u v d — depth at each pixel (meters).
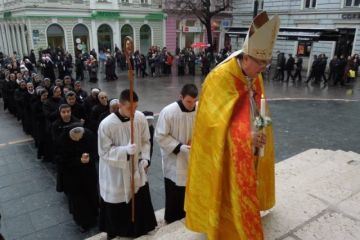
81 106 7.57
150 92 16.06
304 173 3.99
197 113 2.24
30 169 7.11
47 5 26.41
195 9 26.78
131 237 4.16
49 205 5.64
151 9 31.61
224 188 2.17
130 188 3.94
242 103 2.10
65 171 4.64
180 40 34.09
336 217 2.91
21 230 4.95
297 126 10.24
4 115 12.09
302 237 2.63
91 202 4.88
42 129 7.36
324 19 24.17
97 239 4.29
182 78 21.12
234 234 2.21
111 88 17.41
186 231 2.83
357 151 8.15
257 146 2.23
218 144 2.05
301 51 25.91
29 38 26.61
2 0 31.95
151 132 5.15
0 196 5.95
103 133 3.82
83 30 28.78
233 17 32.19
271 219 2.88
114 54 27.16
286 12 26.56
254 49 1.99
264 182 2.64
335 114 11.76
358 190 3.44
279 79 20.64
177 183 3.99
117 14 29.77
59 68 19.72
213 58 24.98
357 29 22.25
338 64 18.36
